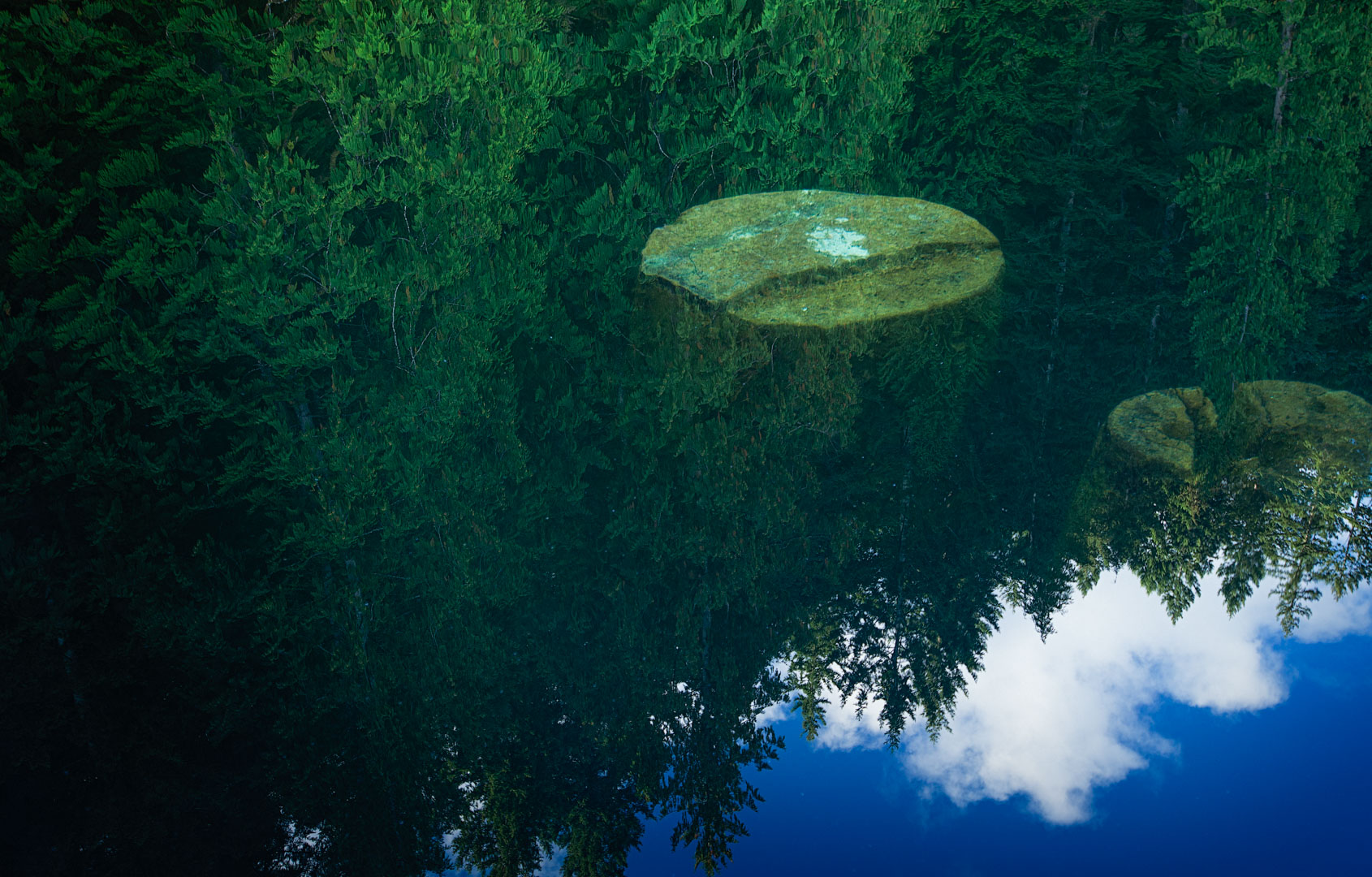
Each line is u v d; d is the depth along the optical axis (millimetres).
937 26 14539
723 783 9680
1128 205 17266
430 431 9922
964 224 13883
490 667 10422
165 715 9172
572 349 11672
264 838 9570
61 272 8258
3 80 7496
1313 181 13602
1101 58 15617
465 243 9891
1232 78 13719
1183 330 15688
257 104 8664
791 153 13336
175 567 8773
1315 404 13125
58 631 8586
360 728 9828
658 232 13188
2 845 8766
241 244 8680
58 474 8203
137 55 7930
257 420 9094
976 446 13492
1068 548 11836
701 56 12094
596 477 12555
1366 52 13117
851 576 11930
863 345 12359
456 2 9633
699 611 11586
